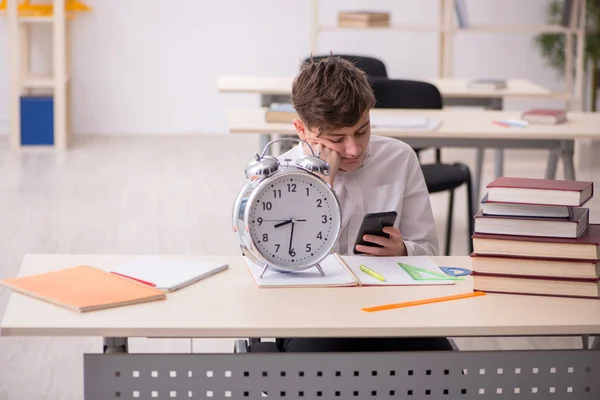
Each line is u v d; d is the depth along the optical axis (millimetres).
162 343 3439
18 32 6832
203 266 2045
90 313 1745
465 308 1829
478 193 5004
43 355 3305
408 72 7945
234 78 5629
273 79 5617
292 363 1770
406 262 2127
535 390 1836
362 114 2143
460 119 4176
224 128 7895
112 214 5270
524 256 1898
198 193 5832
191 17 7668
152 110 7793
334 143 2186
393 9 7816
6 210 5270
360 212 2395
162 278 1948
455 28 6766
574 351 1826
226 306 1805
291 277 1971
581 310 1830
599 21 7277
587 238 1902
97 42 7598
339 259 2109
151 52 7684
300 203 1965
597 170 6637
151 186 5973
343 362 1778
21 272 2002
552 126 4031
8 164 6480
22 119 6953
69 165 6516
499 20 7898
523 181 1980
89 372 1732
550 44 7531
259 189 1935
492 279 1928
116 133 7785
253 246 1946
